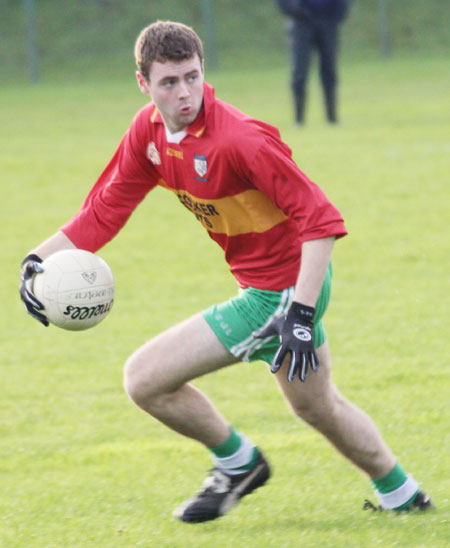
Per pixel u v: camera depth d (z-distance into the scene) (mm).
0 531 13273
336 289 26312
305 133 52188
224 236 12266
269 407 18484
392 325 23000
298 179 11164
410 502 12820
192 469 15656
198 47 11258
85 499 14461
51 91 80188
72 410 19078
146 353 12258
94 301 12391
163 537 12641
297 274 12000
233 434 12688
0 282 29297
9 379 21078
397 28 92375
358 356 20984
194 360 12070
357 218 34094
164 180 12758
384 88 70000
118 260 30891
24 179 45156
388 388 18938
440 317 23391
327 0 52500
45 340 23938
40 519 13719
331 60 53531
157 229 34969
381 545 11688
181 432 12602
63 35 92812
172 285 27922
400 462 15117
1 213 38469
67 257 12445
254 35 92062
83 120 63125
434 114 56469
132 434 17641
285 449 16156
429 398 18141
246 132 11211
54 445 17188
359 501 13570
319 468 15172
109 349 22891
